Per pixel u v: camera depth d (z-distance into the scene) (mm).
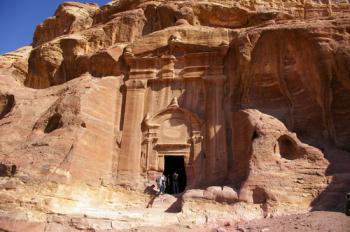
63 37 20484
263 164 12188
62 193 12117
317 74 13750
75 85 15945
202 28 17312
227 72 16281
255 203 11508
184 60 16891
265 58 15164
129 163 15148
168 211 12820
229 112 15523
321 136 13734
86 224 10516
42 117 15172
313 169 11812
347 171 11664
